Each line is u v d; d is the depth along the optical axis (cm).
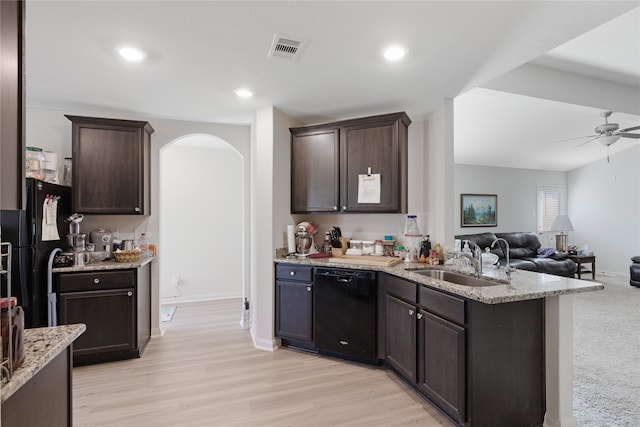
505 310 195
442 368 209
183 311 445
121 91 278
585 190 773
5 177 92
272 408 219
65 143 327
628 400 228
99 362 286
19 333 98
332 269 294
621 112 385
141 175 321
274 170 320
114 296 288
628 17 261
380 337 279
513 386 196
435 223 306
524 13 169
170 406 221
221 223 518
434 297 218
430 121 315
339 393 238
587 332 363
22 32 99
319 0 159
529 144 625
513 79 330
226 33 189
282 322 316
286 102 304
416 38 194
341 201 313
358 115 340
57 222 286
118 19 175
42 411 111
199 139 459
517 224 769
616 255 716
